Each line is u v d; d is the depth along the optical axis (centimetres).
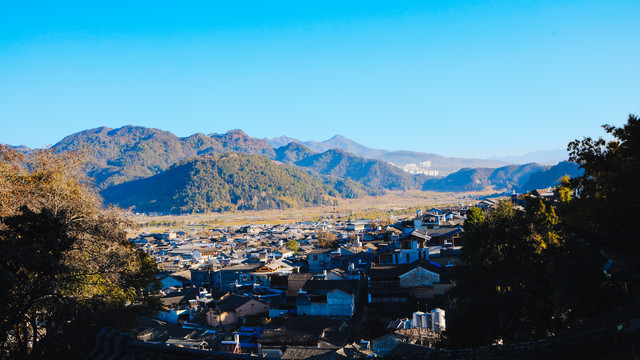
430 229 7756
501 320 2736
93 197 2902
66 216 2231
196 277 9819
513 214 2841
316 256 9412
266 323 6038
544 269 2520
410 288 5588
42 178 2861
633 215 1538
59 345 2039
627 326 973
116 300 2309
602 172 2289
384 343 4053
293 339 4672
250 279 8738
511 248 2667
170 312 6731
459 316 2873
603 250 1106
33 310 2034
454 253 6347
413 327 4303
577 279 1947
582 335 1012
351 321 5300
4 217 2034
